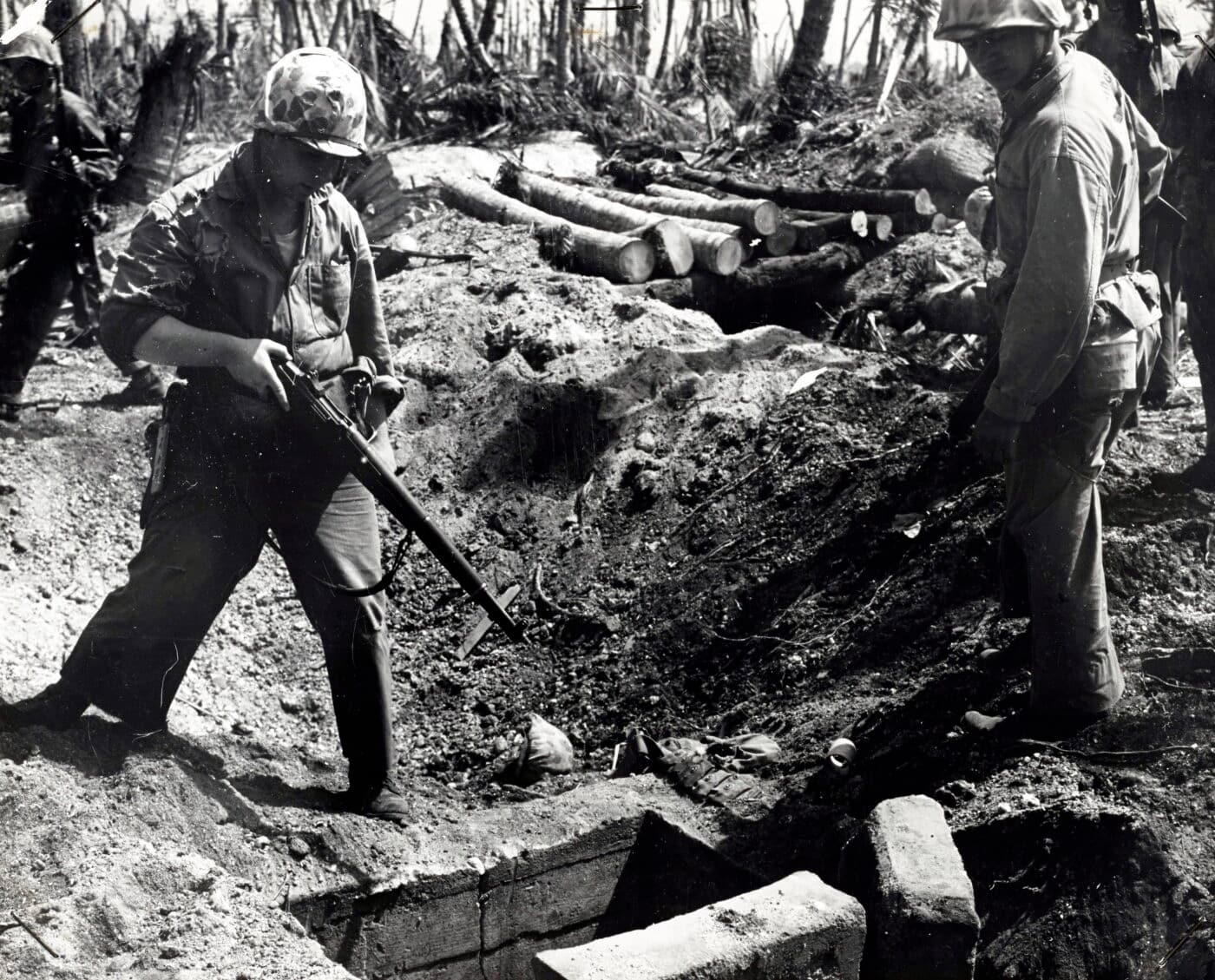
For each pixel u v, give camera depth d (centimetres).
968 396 405
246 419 345
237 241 341
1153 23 499
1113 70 507
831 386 588
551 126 1184
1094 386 346
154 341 337
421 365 661
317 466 352
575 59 1302
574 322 685
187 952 280
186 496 350
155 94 707
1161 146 368
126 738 367
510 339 672
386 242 832
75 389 682
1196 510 456
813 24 1095
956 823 351
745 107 1194
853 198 847
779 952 286
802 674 455
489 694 497
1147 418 549
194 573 351
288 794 381
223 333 338
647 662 488
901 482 508
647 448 596
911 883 302
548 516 583
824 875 358
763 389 611
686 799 399
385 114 1152
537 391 613
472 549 572
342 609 360
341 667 364
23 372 627
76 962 273
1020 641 412
